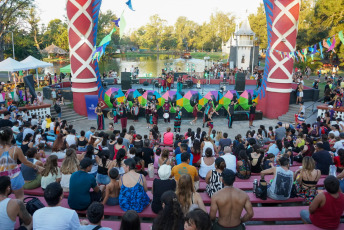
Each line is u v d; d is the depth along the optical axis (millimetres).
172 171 5945
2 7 44250
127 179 5504
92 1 20219
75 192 5457
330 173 7039
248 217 4156
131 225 3072
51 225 3678
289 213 5543
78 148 11180
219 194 4121
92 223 3600
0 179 3924
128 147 10008
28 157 6750
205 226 3176
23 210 4016
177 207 3572
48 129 15234
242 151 7770
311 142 9828
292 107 22391
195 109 20219
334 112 16094
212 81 34812
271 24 20641
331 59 48500
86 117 21672
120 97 21609
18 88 20719
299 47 51062
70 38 20703
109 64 72812
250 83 33469
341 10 41812
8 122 12305
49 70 56094
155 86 31406
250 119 19578
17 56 51875
